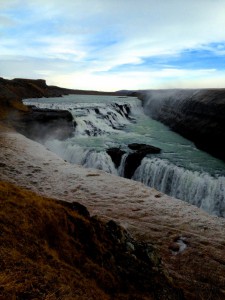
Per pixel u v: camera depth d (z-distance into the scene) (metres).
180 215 11.73
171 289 6.09
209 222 11.27
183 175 20.11
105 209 11.86
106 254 5.89
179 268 8.14
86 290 4.21
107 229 7.04
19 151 19.81
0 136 23.83
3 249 4.14
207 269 8.16
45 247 4.84
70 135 32.94
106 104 48.88
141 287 5.55
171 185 20.84
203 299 6.74
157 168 22.02
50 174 15.73
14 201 5.71
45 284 3.74
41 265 4.21
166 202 13.03
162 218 11.36
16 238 4.61
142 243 7.45
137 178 23.42
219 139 26.59
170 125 41.75
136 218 11.22
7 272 3.68
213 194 18.20
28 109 37.59
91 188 14.13
